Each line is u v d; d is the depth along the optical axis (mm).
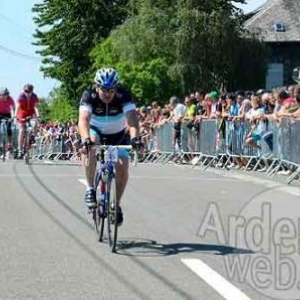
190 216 22094
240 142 37750
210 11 99312
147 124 50969
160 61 101500
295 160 32219
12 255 16750
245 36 99875
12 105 43719
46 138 67000
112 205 17547
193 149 42531
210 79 96812
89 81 121625
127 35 99250
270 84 135000
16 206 23625
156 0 100438
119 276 14977
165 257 16672
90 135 18062
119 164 17547
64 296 13516
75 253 17047
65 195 26297
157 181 31484
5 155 43125
